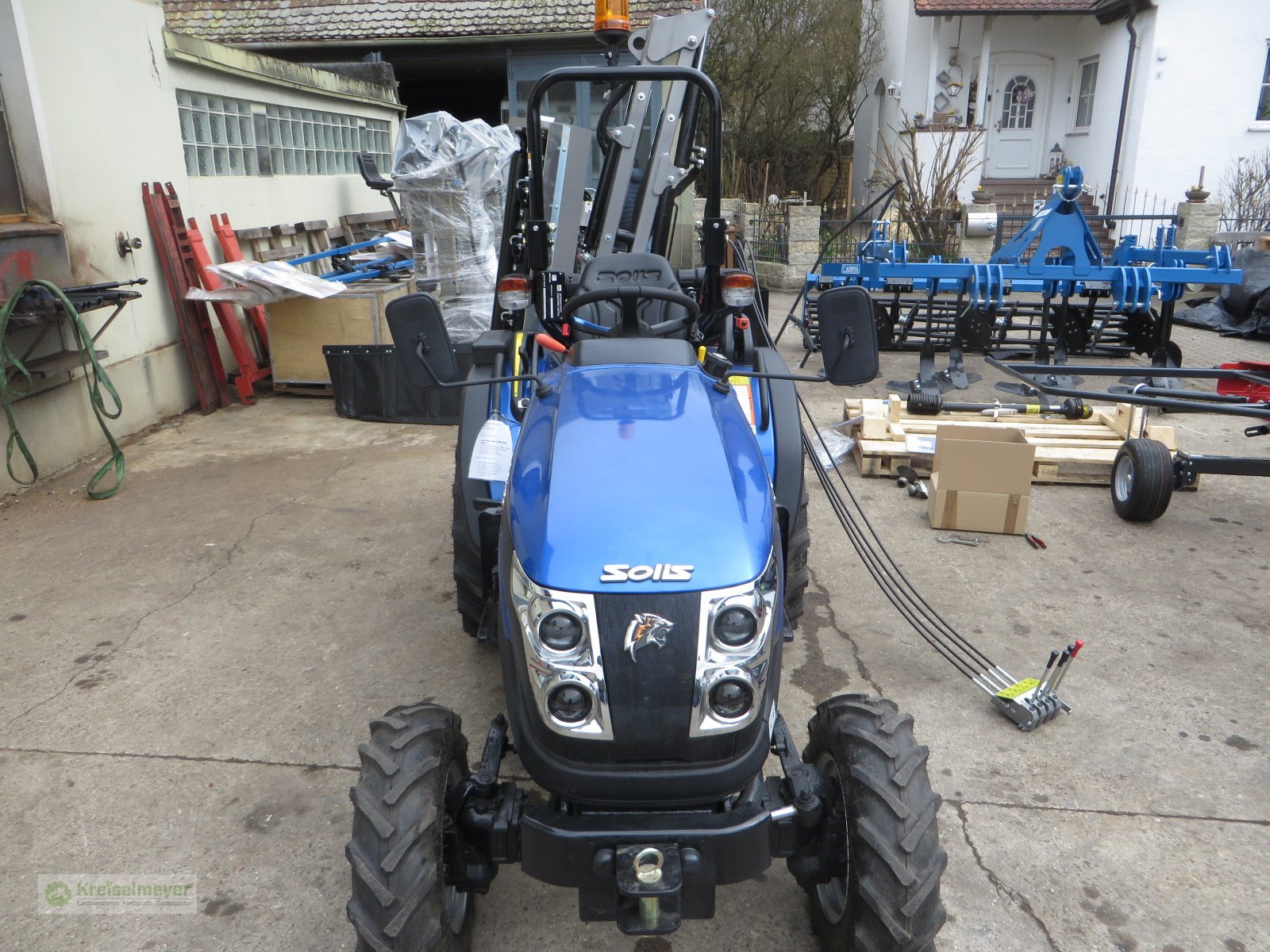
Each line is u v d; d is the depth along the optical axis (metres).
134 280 6.50
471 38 12.28
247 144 8.73
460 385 2.66
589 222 4.66
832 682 3.56
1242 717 3.34
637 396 2.53
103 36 6.45
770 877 2.67
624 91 4.28
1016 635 3.91
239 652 3.80
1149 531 4.99
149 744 3.20
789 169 17.42
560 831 1.96
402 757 2.12
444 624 4.01
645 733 1.94
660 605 1.92
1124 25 14.34
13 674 3.64
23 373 5.19
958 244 12.63
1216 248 7.68
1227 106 13.88
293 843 2.76
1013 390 7.62
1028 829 2.79
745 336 3.64
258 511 5.29
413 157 7.77
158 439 6.74
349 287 7.77
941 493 4.91
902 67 15.70
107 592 4.32
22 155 5.70
